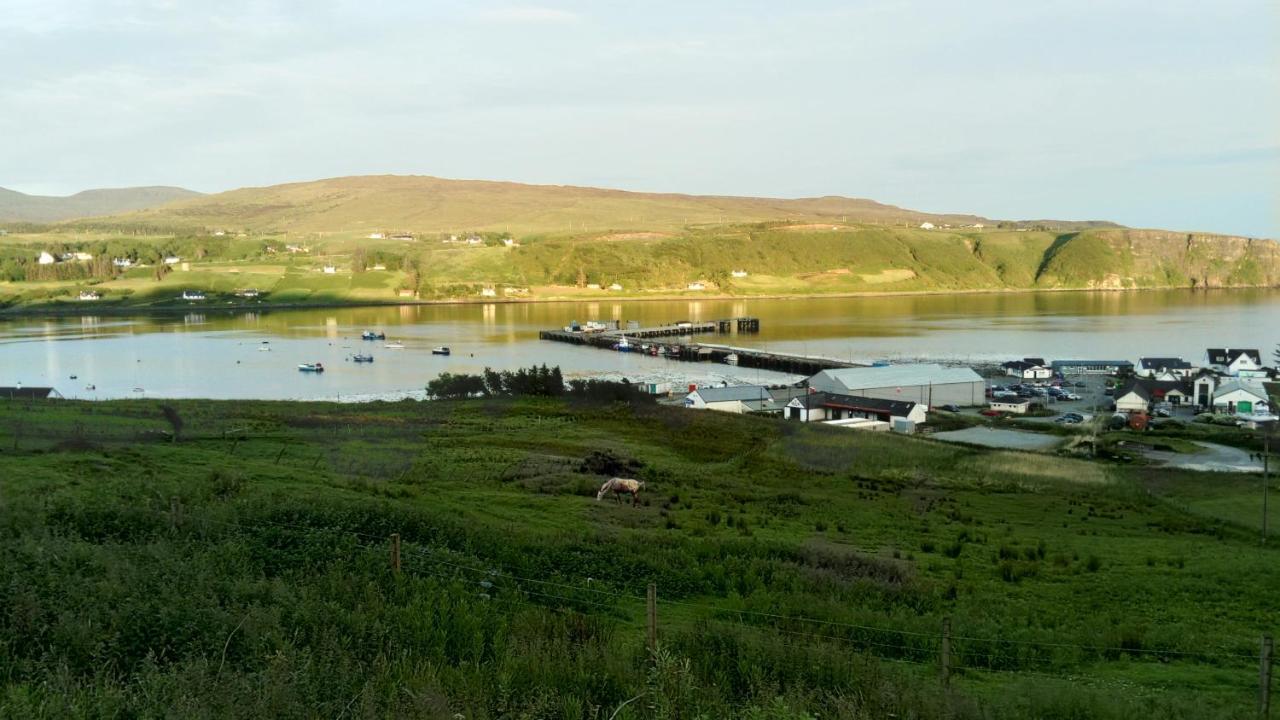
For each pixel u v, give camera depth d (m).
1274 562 39.44
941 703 16.22
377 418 80.75
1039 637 24.47
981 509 54.88
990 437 98.12
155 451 48.34
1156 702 18.58
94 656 14.60
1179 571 37.06
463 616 18.80
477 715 13.50
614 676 15.77
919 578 32.47
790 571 30.75
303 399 127.06
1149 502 61.06
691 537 37.09
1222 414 119.06
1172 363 153.75
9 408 67.00
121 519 26.34
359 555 24.58
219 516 27.61
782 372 165.50
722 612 24.72
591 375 159.00
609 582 27.20
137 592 17.52
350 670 14.95
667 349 192.62
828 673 17.44
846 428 89.50
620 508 44.12
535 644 17.31
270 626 16.58
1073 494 62.81
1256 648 24.84
